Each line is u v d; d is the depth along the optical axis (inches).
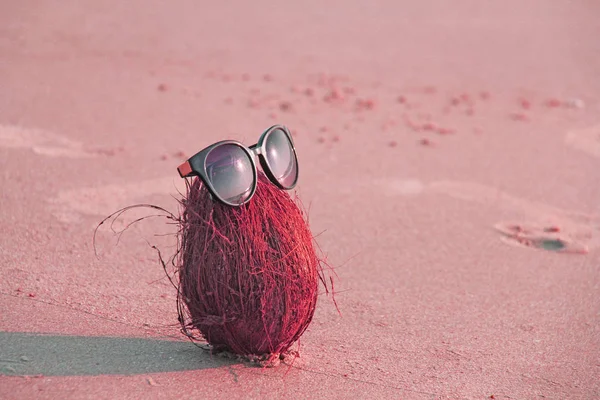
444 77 145.9
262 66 144.6
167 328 62.4
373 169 93.2
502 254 75.5
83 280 67.1
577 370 62.4
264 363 59.5
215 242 57.7
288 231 58.5
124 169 85.0
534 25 201.6
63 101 109.3
